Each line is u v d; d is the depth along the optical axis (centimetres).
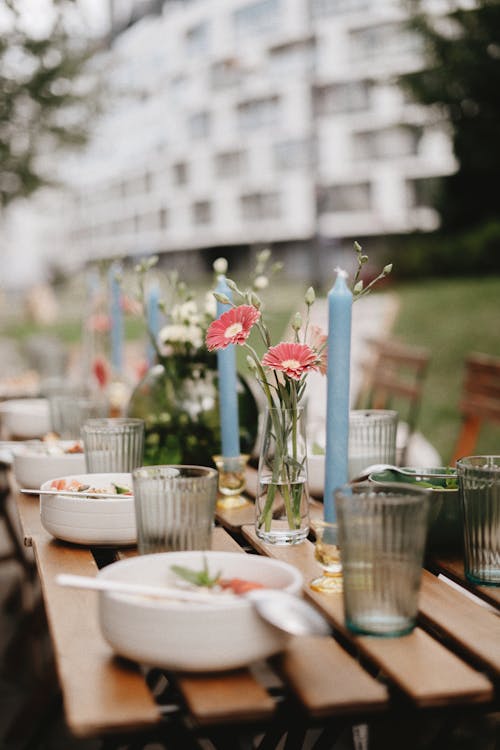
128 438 149
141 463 152
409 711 83
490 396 237
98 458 149
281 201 2111
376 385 306
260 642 82
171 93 1942
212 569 96
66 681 82
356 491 95
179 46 1931
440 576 119
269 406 125
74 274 1473
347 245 1983
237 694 78
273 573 93
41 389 273
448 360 841
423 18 1026
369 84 1146
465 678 82
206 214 2109
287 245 2102
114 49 552
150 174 1936
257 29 2011
